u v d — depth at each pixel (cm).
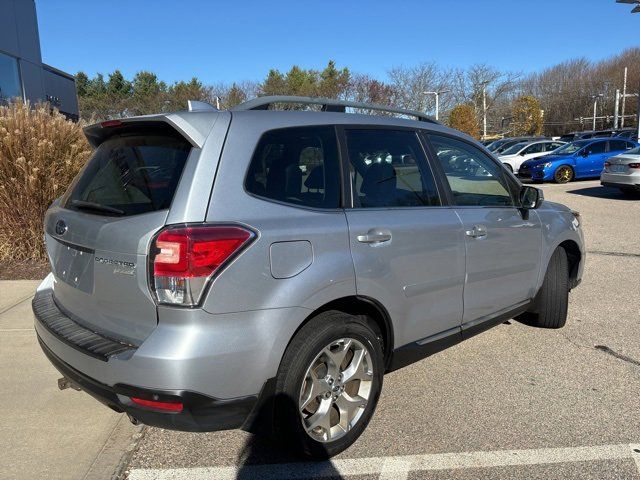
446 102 4612
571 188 1728
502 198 396
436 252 323
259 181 256
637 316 507
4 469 274
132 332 240
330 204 281
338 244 271
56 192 689
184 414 229
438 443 299
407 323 313
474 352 425
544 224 428
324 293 262
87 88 5266
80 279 269
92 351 240
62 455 288
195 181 238
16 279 638
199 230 229
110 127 288
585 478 268
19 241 701
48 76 1720
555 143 2272
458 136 375
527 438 303
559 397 349
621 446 294
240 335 235
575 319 500
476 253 354
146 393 226
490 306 379
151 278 230
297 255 254
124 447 297
